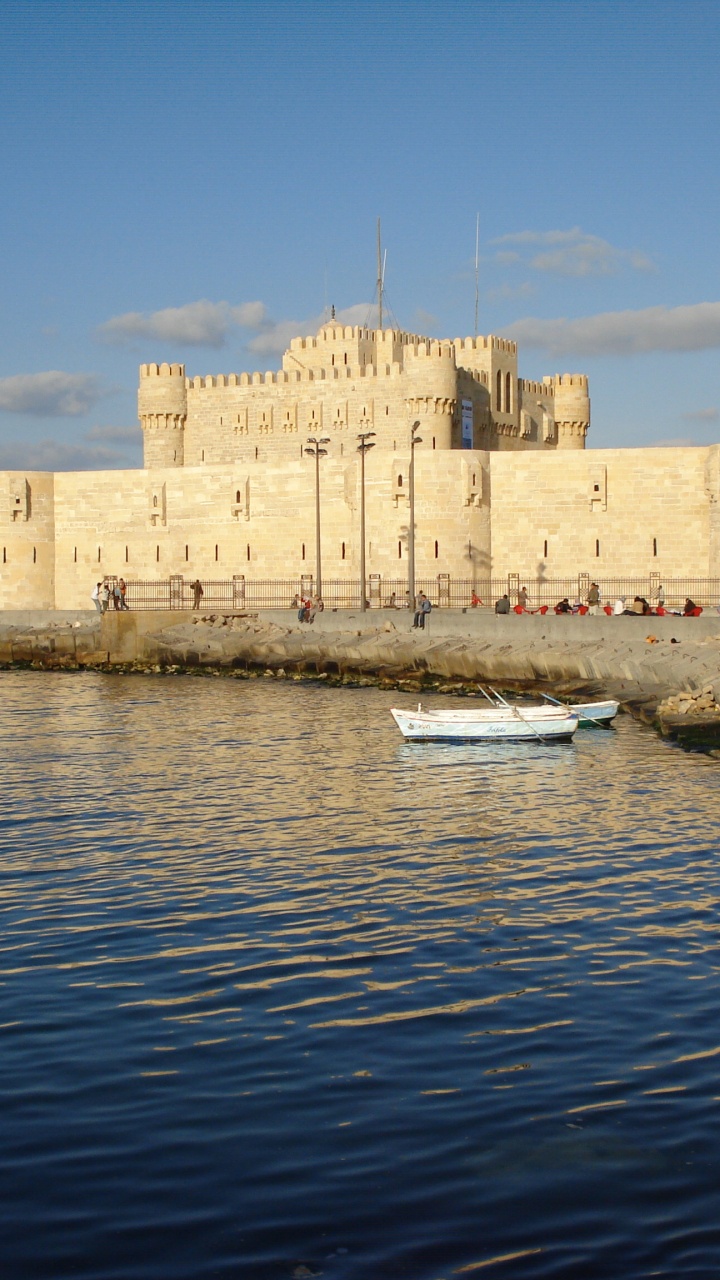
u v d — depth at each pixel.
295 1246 11.48
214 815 30.70
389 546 82.12
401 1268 11.12
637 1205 12.02
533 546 81.69
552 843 27.12
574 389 121.44
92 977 18.67
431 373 101.62
